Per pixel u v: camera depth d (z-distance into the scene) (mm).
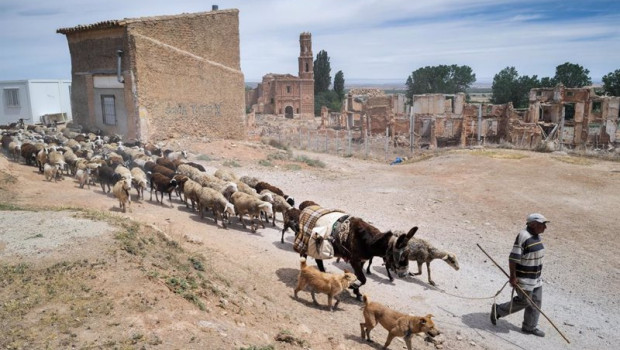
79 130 28609
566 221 14984
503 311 8414
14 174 15875
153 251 8109
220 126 32750
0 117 39156
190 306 6121
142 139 26375
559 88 44656
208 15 30688
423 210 16656
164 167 16719
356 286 9070
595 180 20031
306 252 9438
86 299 5836
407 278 10703
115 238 8078
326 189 20219
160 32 27266
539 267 8125
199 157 24438
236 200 12984
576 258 12016
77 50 29078
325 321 7660
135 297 5973
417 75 102438
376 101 54531
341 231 9141
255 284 8711
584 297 9883
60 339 4926
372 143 49000
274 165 25438
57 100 39594
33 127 29469
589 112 44312
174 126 28766
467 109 47625
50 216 9438
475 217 15742
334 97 104562
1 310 5512
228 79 32938
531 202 17156
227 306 6672
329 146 46188
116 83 27062
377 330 7879
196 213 14312
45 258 7062
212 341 5254
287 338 6113
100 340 4938
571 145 44156
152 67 26703
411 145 43156
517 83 82500
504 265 11586
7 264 6824
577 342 8078
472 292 10070
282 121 76875
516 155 26328
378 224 14820
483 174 22125
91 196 14500
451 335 8078
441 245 13008
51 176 16422
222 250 10680
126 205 13492
